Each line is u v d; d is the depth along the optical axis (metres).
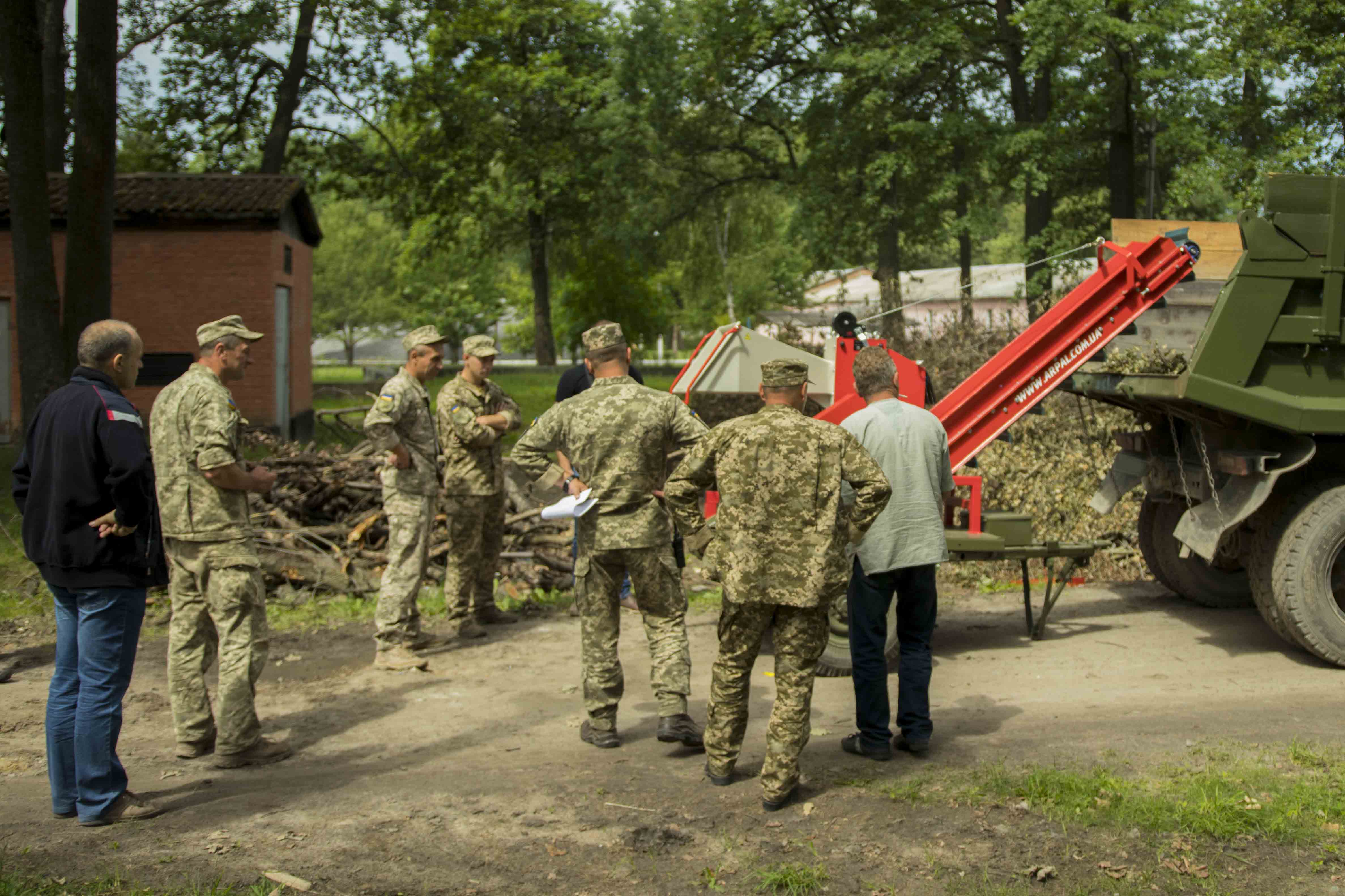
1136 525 8.73
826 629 3.99
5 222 16.73
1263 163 17.33
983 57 23.12
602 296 40.16
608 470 4.71
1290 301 5.79
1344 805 3.80
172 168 28.61
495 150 30.03
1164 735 4.75
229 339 4.66
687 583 8.41
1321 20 16.64
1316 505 5.79
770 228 46.38
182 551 4.66
